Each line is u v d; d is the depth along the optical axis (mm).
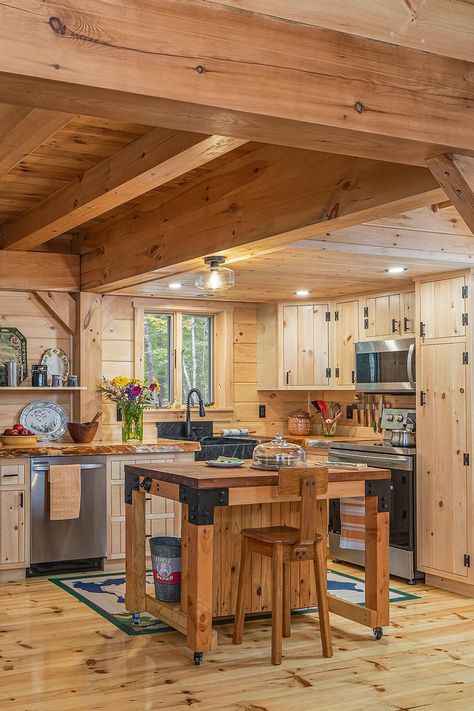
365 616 4457
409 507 5793
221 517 4641
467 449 5418
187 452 6422
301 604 4789
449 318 5594
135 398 6500
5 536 5770
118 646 4250
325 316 7285
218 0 2209
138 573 4684
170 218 4988
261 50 2264
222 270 4750
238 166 4289
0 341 6449
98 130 3697
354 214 3523
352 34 2414
